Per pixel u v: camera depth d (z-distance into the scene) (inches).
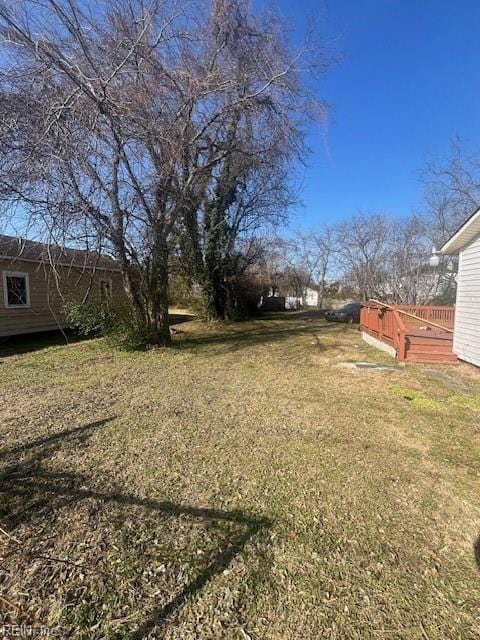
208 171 382.3
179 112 290.2
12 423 155.6
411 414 172.2
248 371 260.2
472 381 237.0
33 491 103.9
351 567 77.0
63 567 75.4
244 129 355.3
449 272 732.0
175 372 255.1
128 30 257.9
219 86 289.6
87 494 102.6
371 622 64.2
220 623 63.6
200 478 112.2
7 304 399.2
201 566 76.6
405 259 788.6
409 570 76.6
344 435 146.6
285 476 114.2
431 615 65.9
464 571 76.6
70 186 218.2
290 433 148.0
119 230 280.8
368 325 405.1
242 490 105.8
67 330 481.1
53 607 65.9
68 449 131.3
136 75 254.2
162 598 68.5
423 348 314.2
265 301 951.0
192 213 506.6
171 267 518.9
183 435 144.7
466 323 284.2
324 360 302.7
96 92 228.4
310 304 1496.1
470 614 66.2
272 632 62.1
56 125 204.5
